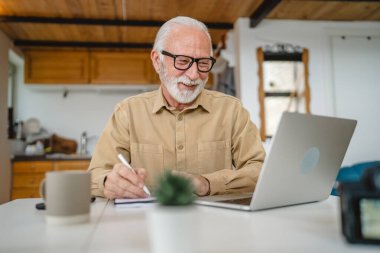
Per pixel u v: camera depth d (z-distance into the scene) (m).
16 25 3.39
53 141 4.25
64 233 0.60
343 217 0.52
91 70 4.17
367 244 0.50
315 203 0.93
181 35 1.29
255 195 0.76
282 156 0.75
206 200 0.93
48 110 4.34
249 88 3.27
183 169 1.36
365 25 3.51
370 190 0.50
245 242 0.53
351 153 3.40
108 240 0.55
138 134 1.37
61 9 3.06
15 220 0.74
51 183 0.67
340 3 3.04
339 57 3.46
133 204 0.91
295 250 0.48
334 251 0.48
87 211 0.69
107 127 1.38
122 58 4.23
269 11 2.91
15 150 4.02
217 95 1.49
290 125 0.72
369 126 3.44
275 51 3.35
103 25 3.34
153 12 3.14
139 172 0.95
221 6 3.05
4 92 3.56
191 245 0.41
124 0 2.88
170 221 0.40
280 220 0.69
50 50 4.12
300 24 3.41
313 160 0.84
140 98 1.44
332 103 3.38
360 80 3.46
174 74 1.30
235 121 1.44
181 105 1.40
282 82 3.32
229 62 3.61
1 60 3.51
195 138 1.38
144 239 0.55
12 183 3.64
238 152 1.42
